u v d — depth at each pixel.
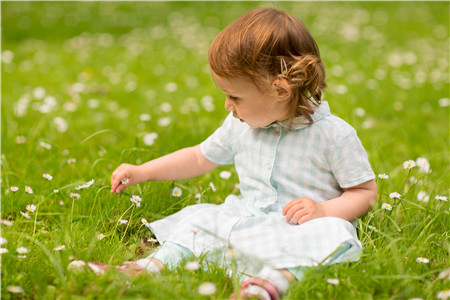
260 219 2.03
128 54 7.31
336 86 5.04
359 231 2.15
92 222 2.26
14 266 1.84
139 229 2.33
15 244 2.01
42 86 5.45
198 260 1.93
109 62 6.79
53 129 3.82
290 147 2.09
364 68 6.34
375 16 10.59
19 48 7.74
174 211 2.51
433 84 5.46
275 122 2.08
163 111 4.38
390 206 2.22
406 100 4.94
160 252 1.98
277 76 1.91
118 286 1.71
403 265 1.94
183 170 2.40
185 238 2.00
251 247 1.91
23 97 4.70
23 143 3.35
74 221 2.37
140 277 1.76
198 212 2.15
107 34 8.95
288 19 2.00
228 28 1.99
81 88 5.08
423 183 2.77
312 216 1.93
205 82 5.71
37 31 9.10
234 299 1.69
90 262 1.84
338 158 2.04
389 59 6.80
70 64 6.63
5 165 2.93
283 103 1.98
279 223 2.00
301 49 1.97
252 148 2.18
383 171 2.98
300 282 1.72
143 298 1.68
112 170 2.93
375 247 2.01
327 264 1.81
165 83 5.71
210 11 10.87
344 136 2.03
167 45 8.02
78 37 8.74
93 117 4.30
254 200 2.16
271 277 1.75
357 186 2.08
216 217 2.11
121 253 2.09
